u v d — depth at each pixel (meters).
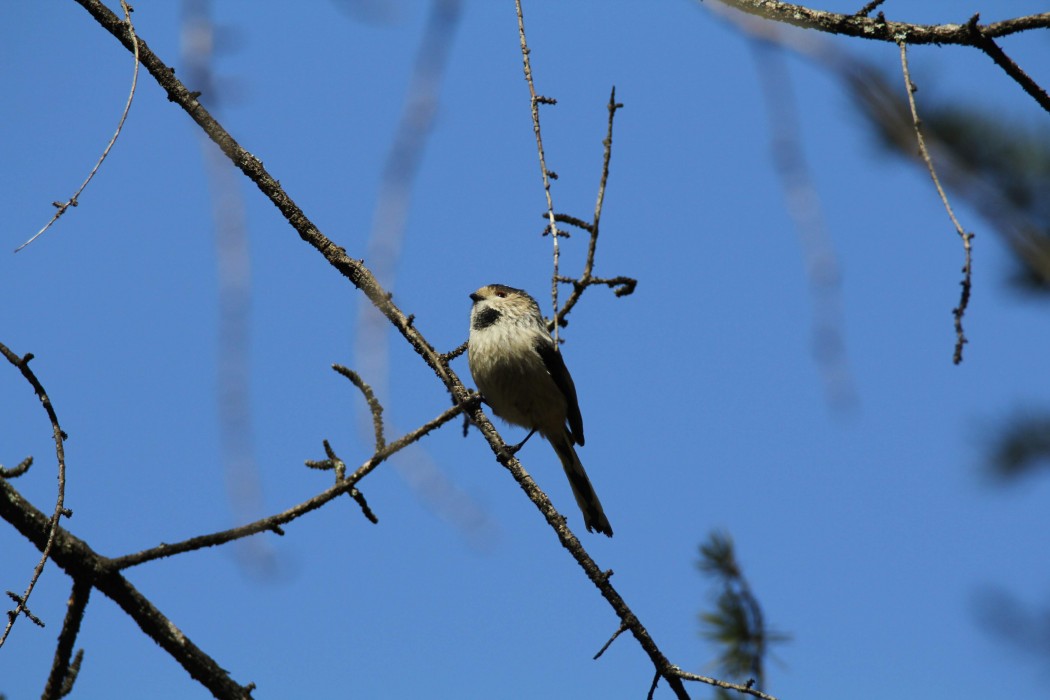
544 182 7.64
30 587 6.95
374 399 7.56
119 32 10.11
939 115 5.88
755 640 7.82
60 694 7.29
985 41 7.71
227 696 7.66
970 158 5.80
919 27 7.80
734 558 7.96
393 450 7.42
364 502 7.42
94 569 7.46
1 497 7.42
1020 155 5.77
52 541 7.11
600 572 9.09
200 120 10.42
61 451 7.57
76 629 7.41
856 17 7.92
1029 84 7.82
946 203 5.86
